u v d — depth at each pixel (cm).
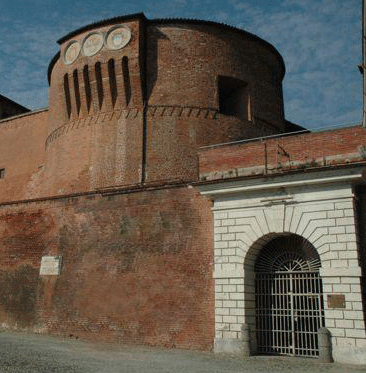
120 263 1998
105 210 2105
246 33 3155
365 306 1544
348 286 1554
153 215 1980
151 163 2838
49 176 3259
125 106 2966
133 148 2877
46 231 2245
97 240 2086
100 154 2953
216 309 1738
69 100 3194
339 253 1588
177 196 1948
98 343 1891
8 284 2277
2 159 4116
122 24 2986
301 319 1680
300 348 1633
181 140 2867
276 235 1731
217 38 3064
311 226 1648
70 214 2198
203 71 2986
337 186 1633
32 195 3797
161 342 1819
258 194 1756
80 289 2066
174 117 2900
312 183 1652
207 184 1806
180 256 1875
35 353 1552
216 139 2911
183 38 3014
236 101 3167
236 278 1731
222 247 1781
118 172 2872
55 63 3450
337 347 1524
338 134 1700
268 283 1756
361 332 1505
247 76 3120
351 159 1656
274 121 3244
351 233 1584
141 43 2948
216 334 1714
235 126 2986
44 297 2153
